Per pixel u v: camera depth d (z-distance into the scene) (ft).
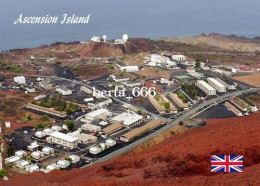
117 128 533.55
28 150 466.70
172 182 247.09
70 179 338.95
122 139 495.82
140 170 292.20
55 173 373.81
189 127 543.80
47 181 337.52
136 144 483.10
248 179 223.51
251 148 278.46
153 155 320.91
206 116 591.37
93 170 340.39
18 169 422.41
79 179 315.58
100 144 470.80
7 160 431.84
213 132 387.55
